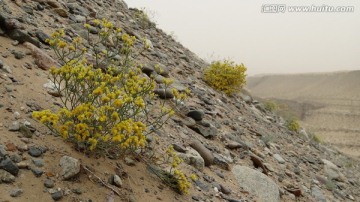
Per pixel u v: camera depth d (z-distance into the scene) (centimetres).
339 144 11769
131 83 463
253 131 1045
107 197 389
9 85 478
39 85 522
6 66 510
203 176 587
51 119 385
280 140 1199
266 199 647
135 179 453
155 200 439
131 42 538
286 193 747
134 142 423
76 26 834
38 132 420
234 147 807
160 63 1060
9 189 331
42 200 339
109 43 840
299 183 857
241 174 682
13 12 687
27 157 376
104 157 448
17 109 440
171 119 736
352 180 1199
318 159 1220
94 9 1114
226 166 676
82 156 421
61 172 379
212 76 1286
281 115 1844
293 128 1609
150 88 473
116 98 411
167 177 492
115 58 773
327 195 889
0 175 335
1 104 430
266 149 955
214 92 1209
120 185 420
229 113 1086
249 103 1497
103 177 414
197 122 799
